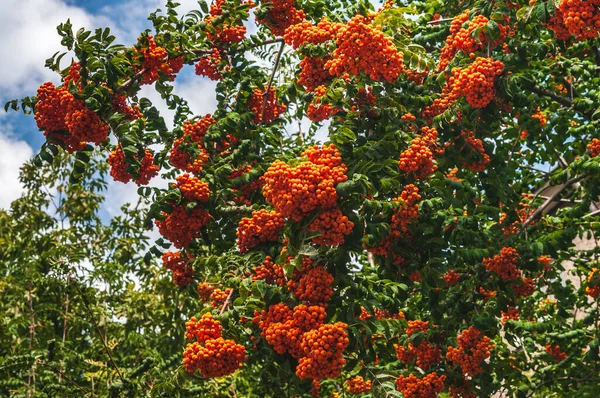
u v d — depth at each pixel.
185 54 7.48
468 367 6.94
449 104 6.74
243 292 5.68
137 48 7.07
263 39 8.24
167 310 13.83
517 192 8.27
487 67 6.13
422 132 6.67
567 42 7.34
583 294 8.55
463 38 6.56
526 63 6.38
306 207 5.10
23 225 16.45
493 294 7.43
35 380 9.68
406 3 9.57
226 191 6.94
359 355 5.91
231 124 7.39
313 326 5.18
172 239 7.01
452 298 7.14
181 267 7.59
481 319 6.93
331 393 9.17
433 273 6.32
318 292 5.38
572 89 7.84
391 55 5.88
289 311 5.36
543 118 8.38
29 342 11.70
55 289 11.91
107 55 6.70
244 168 7.30
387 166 5.84
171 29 7.44
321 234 5.14
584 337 8.19
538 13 6.08
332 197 5.07
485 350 6.91
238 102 7.76
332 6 8.81
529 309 9.46
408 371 7.05
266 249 6.23
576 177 7.38
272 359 6.19
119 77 6.97
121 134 6.62
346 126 6.57
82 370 9.72
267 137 7.77
